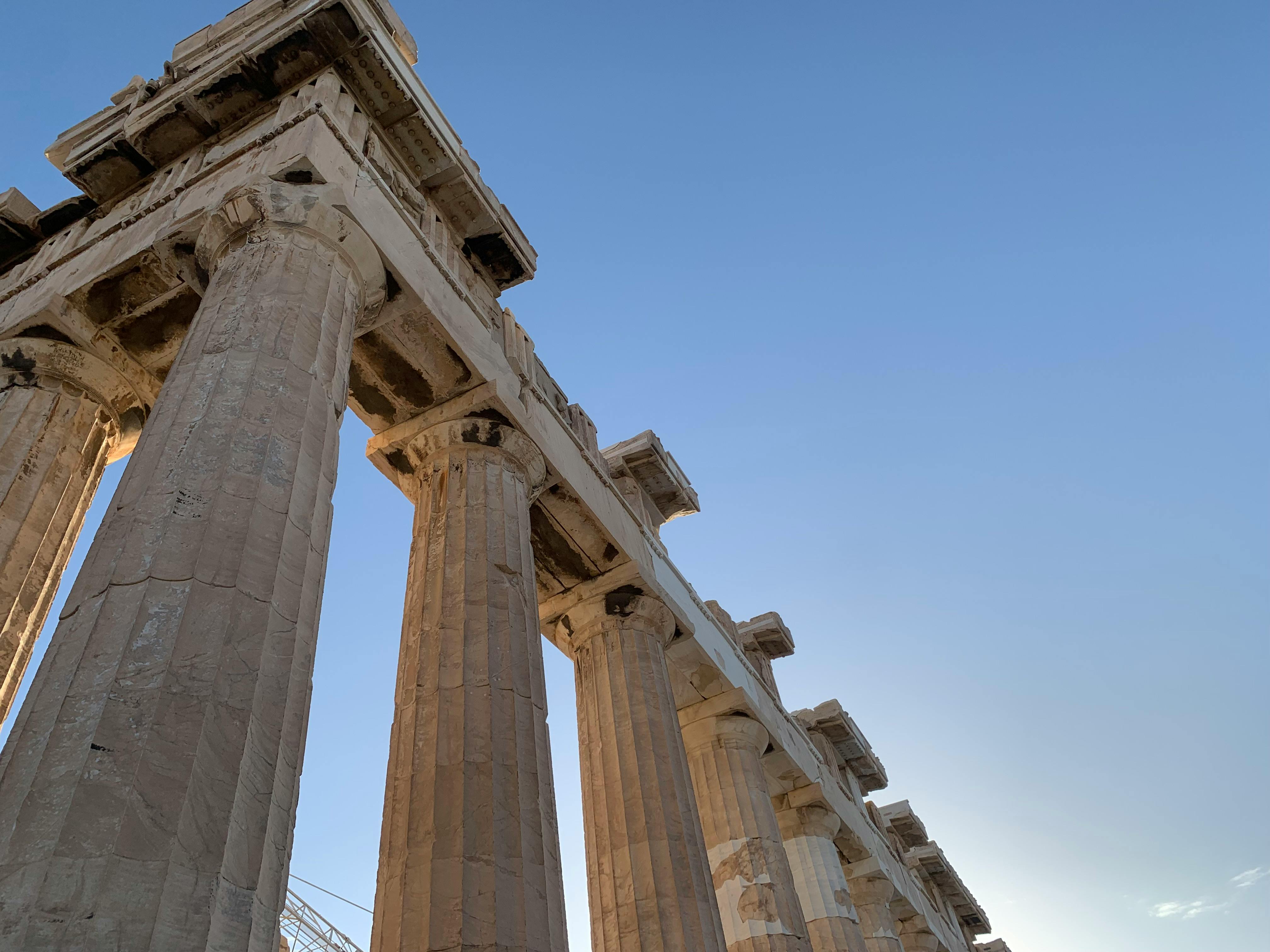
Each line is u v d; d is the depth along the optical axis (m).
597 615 18.22
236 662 7.11
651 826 15.09
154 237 12.69
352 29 13.53
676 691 21.75
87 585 7.40
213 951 5.64
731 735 21.50
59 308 13.23
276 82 14.06
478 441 15.05
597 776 16.20
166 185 14.07
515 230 17.33
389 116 14.86
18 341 13.23
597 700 17.16
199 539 7.65
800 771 24.61
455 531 13.59
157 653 6.78
